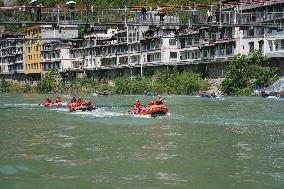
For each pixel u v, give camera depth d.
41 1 185.12
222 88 115.25
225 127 52.19
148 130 50.41
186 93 126.06
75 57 193.25
